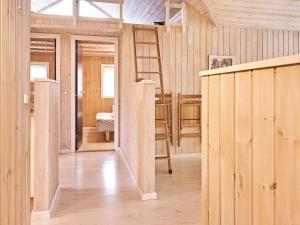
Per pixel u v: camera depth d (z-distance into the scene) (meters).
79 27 4.92
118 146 5.84
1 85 1.29
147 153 3.11
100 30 5.20
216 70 1.27
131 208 2.84
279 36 5.69
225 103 1.22
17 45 1.64
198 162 4.93
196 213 2.72
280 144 0.89
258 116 1.00
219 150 1.28
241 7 4.99
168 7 5.12
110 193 3.28
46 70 7.86
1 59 1.29
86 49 7.98
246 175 1.08
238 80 1.12
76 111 5.68
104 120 7.07
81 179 3.83
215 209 1.33
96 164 4.65
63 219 2.58
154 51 5.24
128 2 5.79
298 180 0.82
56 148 3.25
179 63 5.33
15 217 1.63
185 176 4.04
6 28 1.38
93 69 8.99
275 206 0.92
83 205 2.92
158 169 4.43
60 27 4.90
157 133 5.23
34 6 5.79
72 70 5.59
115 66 5.73
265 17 5.27
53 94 2.98
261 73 0.98
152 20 6.58
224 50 5.48
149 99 3.14
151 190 3.12
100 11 5.89
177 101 5.33
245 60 5.56
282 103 0.88
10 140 1.48
